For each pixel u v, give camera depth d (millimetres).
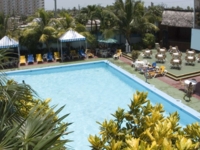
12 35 28016
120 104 16656
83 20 33875
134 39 33094
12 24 29094
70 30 27406
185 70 22281
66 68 25297
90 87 20016
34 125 4289
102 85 20406
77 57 27922
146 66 22062
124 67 24391
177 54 24797
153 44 31812
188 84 17078
